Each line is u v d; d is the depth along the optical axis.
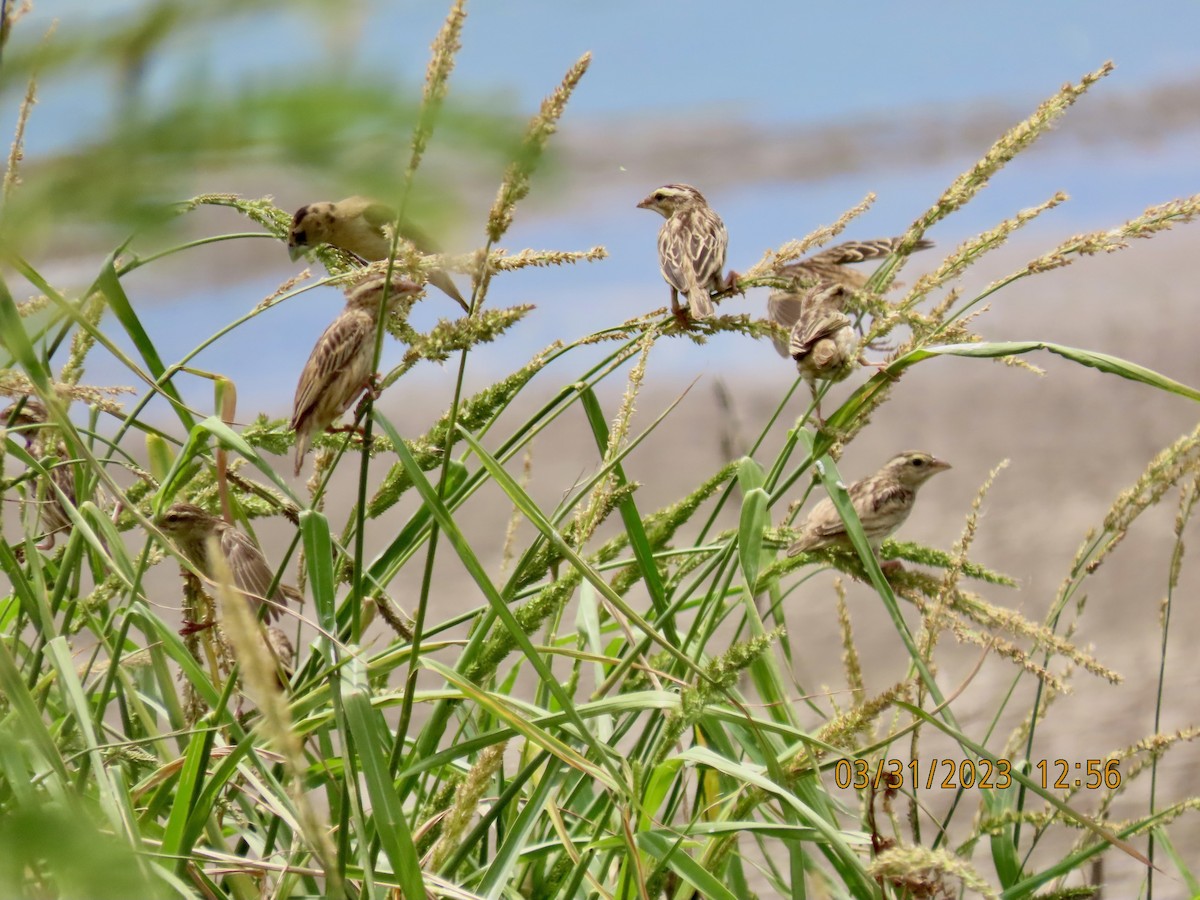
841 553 11.88
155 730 10.28
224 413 11.28
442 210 1.78
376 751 8.06
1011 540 35.62
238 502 12.30
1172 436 43.47
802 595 32.78
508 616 8.37
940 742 22.97
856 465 43.28
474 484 10.92
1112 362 9.55
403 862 7.86
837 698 24.62
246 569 12.06
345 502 40.16
